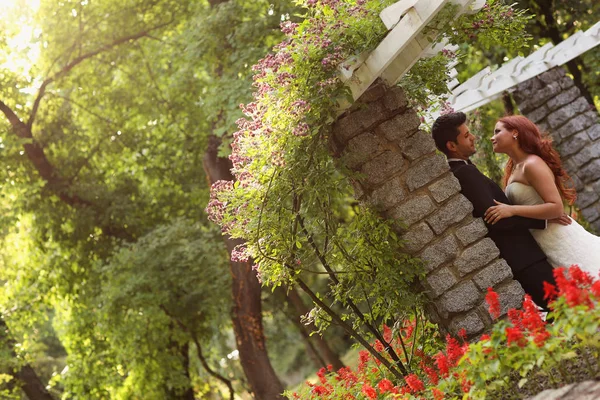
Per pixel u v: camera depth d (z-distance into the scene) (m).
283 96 5.41
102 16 16.80
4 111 16.22
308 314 6.21
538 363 3.85
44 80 16.84
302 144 5.51
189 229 16.09
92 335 16.81
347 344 24.67
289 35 5.47
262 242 5.73
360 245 5.75
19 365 16.12
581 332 3.76
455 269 5.56
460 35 5.78
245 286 15.51
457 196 5.59
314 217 5.77
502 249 5.53
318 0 5.50
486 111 10.70
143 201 17.91
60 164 17.33
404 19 5.15
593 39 9.44
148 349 15.73
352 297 5.97
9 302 17.61
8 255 18.03
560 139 10.05
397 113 5.68
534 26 12.59
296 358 29.23
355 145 5.64
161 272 15.16
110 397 16.72
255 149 5.50
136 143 17.72
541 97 10.06
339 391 6.03
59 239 17.14
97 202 17.08
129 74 17.55
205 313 15.46
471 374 4.15
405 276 5.62
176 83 16.25
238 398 21.98
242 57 13.19
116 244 17.05
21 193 16.89
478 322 5.50
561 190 5.60
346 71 5.31
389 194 5.64
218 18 13.67
